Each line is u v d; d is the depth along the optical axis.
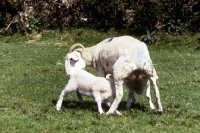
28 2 22.50
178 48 19.23
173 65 15.12
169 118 8.78
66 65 9.58
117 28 21.47
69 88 9.29
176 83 12.13
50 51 17.92
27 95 10.77
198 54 17.75
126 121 8.55
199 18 20.70
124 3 21.84
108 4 21.81
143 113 9.13
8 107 9.62
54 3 22.19
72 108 9.53
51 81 12.50
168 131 8.05
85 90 9.11
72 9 22.14
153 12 21.14
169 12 21.08
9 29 21.94
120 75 8.77
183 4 21.09
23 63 15.34
